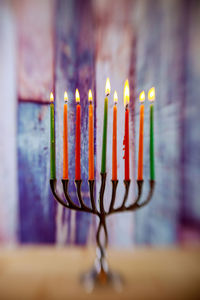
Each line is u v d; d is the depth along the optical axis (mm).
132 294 447
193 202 708
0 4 668
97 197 695
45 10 684
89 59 691
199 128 697
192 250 672
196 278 509
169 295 446
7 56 677
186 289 466
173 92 700
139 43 694
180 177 707
